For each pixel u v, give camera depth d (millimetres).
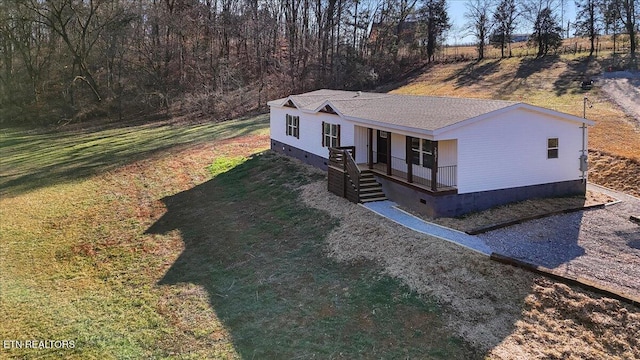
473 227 13914
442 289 10680
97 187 22625
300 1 52719
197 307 11359
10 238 16562
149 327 10609
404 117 16516
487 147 15234
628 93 32219
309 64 50469
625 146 21453
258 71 51312
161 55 48281
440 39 59656
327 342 9453
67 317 11172
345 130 19453
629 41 47969
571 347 8695
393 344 9172
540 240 12977
